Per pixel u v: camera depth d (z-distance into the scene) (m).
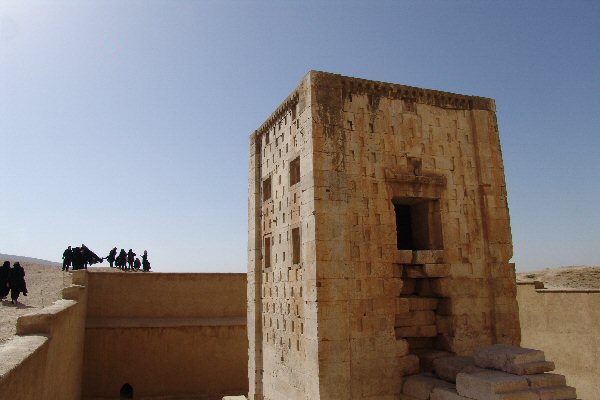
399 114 16.73
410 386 14.37
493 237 17.19
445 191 16.92
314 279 14.40
